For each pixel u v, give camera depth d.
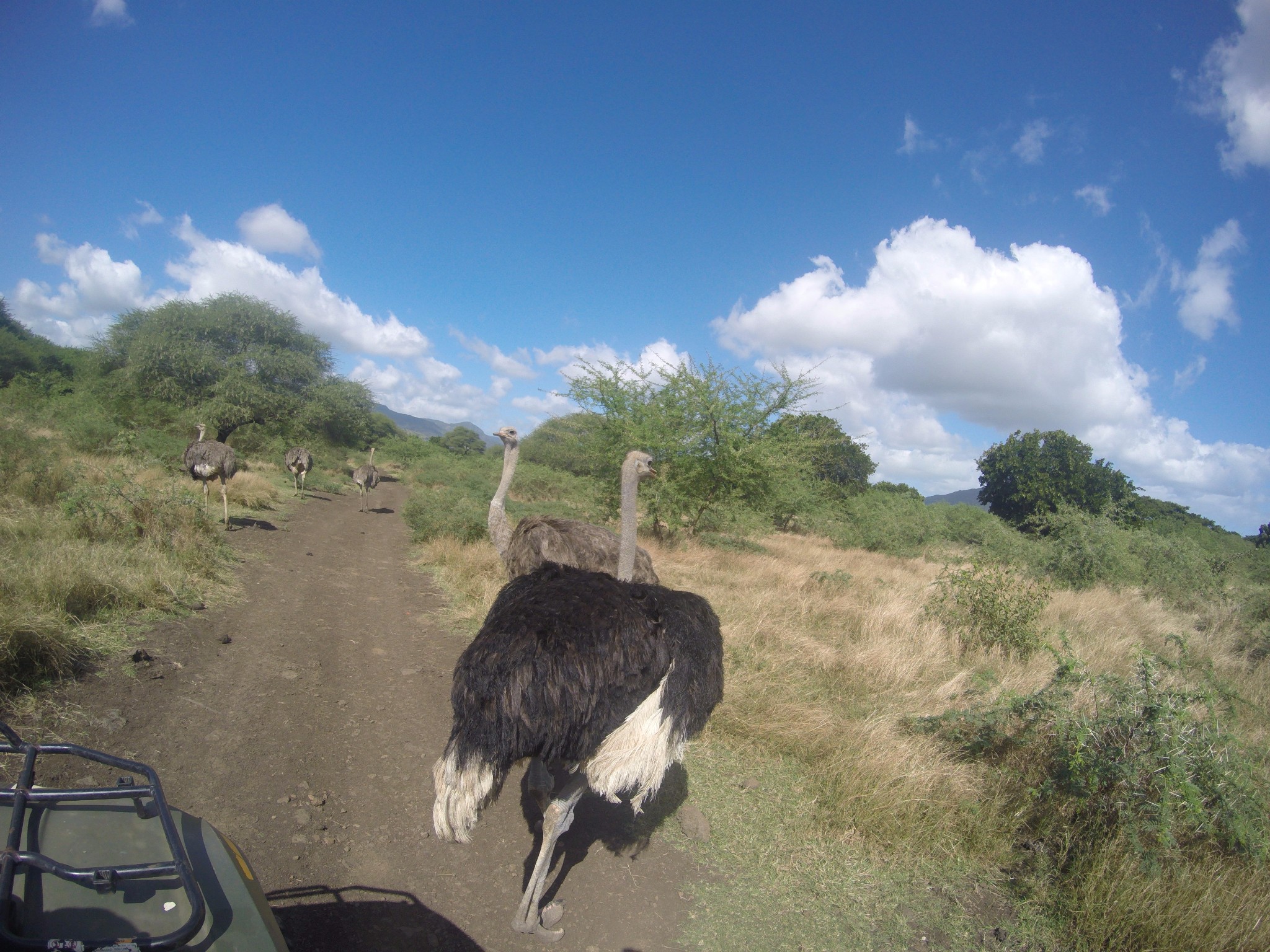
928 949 3.11
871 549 21.19
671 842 3.62
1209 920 3.22
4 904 1.32
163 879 1.57
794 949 3.00
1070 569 14.88
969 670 6.36
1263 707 6.75
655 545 13.02
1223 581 14.33
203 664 4.99
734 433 13.73
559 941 2.88
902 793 3.98
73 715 3.92
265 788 3.60
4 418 12.41
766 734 4.71
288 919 2.75
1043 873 3.59
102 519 7.21
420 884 3.10
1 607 4.32
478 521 11.30
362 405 30.91
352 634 6.32
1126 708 4.17
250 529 10.75
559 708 2.39
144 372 23.92
